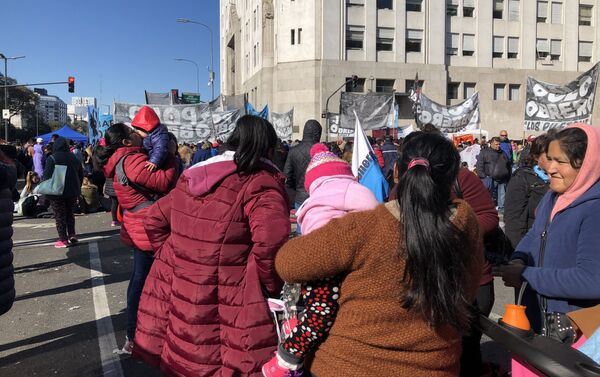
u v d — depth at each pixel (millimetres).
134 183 3752
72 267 7184
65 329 4730
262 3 43375
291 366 1820
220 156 2508
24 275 6762
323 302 1729
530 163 4059
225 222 2332
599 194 2115
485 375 2861
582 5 44375
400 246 1584
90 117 28047
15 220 12039
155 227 2678
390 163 9586
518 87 43562
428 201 1567
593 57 44875
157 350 2566
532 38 43188
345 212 2127
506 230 4129
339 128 18344
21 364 3969
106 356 4098
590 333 1845
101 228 10680
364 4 39375
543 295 2246
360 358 1635
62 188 8266
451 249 1556
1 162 3246
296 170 7066
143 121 3906
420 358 1623
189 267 2373
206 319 2330
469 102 16953
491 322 1753
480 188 2992
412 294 1555
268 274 2295
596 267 2020
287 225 2320
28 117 99438
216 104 21016
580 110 12375
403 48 40188
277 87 40688
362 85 39969
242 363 2266
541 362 1466
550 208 2465
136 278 3916
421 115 16906
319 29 38812
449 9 41656
